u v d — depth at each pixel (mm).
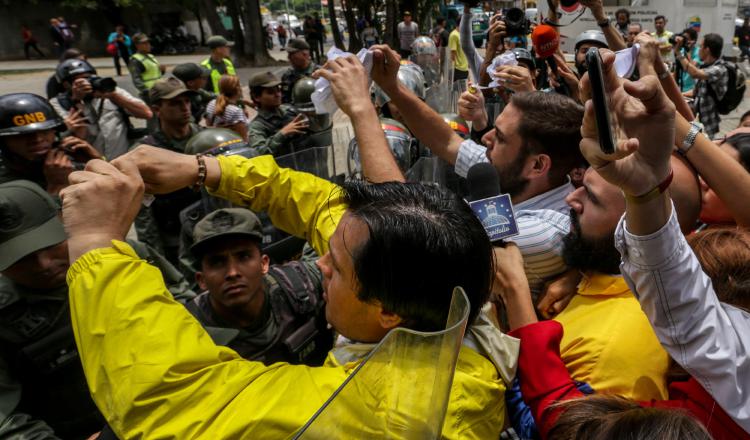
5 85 18609
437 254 890
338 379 911
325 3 52188
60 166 2660
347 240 946
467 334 1080
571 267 1439
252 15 23031
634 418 850
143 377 787
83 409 1687
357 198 1006
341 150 3723
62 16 29188
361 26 23734
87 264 831
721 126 9070
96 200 871
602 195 1288
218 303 1926
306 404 856
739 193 1312
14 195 1564
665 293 984
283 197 1347
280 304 1964
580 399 975
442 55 6891
